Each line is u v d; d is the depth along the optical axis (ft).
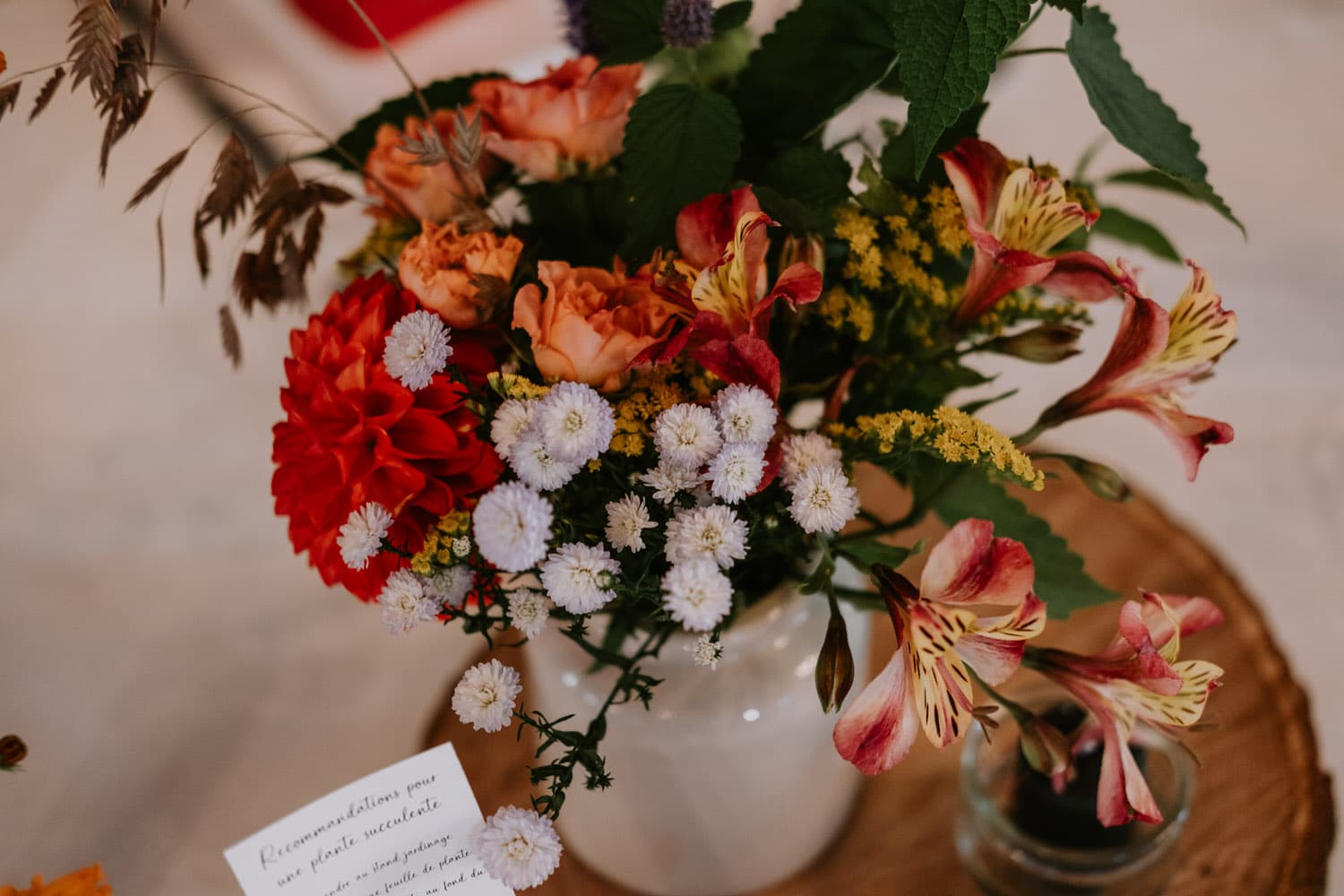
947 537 1.26
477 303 1.43
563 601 1.24
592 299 1.38
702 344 1.35
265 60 4.55
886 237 1.58
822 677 1.37
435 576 1.35
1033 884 1.94
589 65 1.75
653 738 1.65
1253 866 2.02
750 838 1.85
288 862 1.40
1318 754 2.16
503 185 1.84
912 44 1.34
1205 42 4.76
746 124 1.68
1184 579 2.51
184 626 3.22
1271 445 3.65
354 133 1.92
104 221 4.94
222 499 3.68
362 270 1.93
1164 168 1.55
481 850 1.31
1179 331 1.49
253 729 2.91
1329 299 3.90
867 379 1.67
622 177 1.62
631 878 1.99
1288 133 4.38
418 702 2.90
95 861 2.67
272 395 4.09
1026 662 1.57
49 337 4.45
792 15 1.59
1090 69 1.57
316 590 3.28
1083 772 1.82
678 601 1.19
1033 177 1.40
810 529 1.28
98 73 1.30
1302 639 3.33
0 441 4.01
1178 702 1.42
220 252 3.91
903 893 2.10
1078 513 2.68
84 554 3.52
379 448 1.36
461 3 4.62
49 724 2.99
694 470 1.29
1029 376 3.83
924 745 2.34
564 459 1.22
